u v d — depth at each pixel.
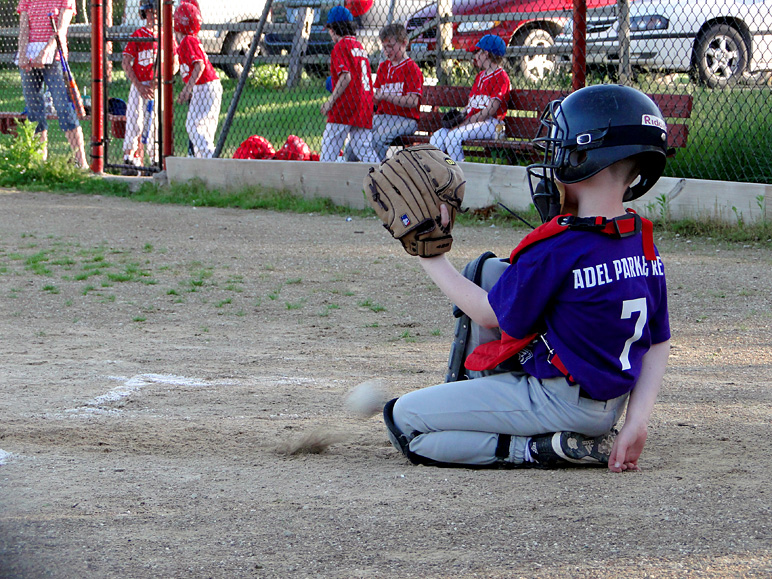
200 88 28.03
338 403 9.71
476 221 22.38
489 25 29.86
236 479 6.84
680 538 5.27
